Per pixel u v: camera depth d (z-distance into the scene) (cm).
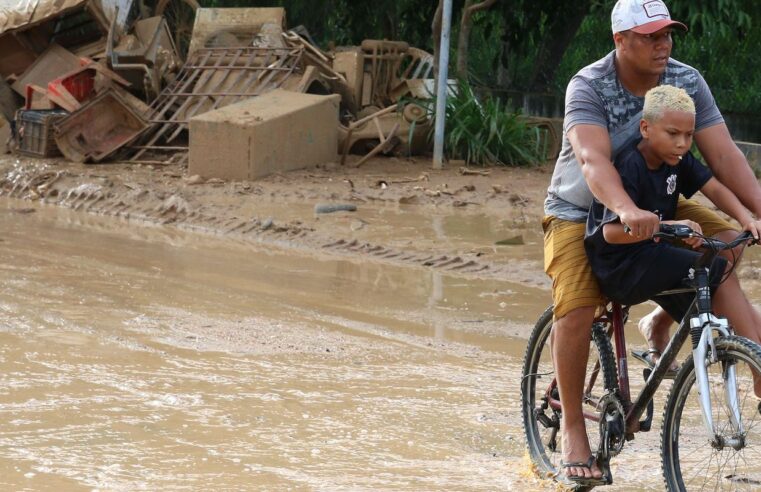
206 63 4428
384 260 2542
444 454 1216
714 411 982
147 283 2180
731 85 5503
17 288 2061
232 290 2142
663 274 989
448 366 1619
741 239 957
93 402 1359
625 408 1050
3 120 4241
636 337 1805
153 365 1553
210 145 3634
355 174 3822
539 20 5303
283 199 3319
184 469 1130
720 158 1070
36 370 1496
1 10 4425
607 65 1048
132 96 4256
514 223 3025
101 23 4512
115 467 1127
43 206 3378
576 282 1048
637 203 1004
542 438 1205
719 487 1081
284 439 1245
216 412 1339
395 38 5644
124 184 3500
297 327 1841
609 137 1036
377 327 1866
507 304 2086
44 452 1167
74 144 3994
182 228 3023
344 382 1509
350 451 1213
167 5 5322
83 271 2281
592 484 1067
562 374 1070
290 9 5647
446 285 2261
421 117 4256
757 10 4925
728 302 1016
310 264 2473
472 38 6462
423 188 3522
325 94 4375
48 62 4428
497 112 4303
